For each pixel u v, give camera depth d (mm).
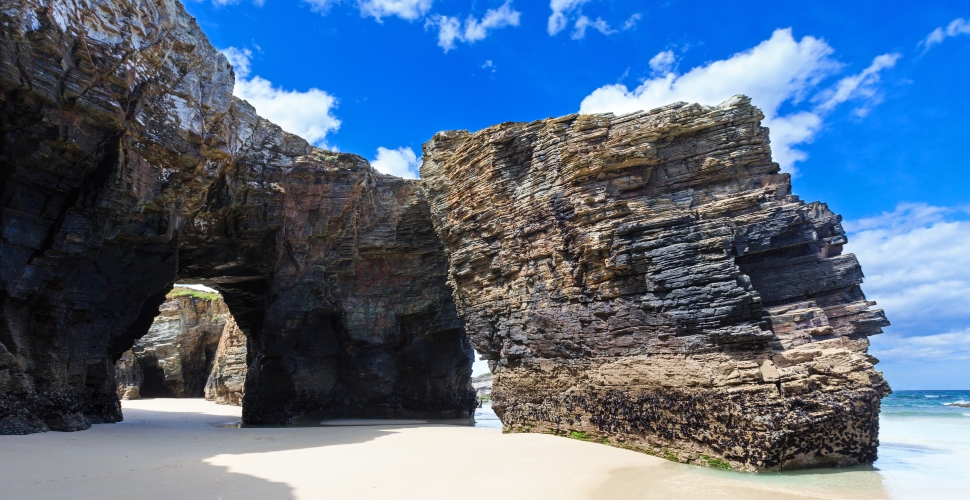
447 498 11461
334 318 35219
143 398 59656
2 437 16875
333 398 35625
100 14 18922
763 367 15188
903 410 53375
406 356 37719
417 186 36000
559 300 20969
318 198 32281
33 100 17266
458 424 35781
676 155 19672
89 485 11367
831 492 12227
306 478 12922
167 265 26750
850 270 17234
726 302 16156
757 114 19094
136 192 21062
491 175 24156
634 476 13945
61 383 20922
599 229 19188
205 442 19484
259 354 33906
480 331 24750
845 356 15188
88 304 22469
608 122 20719
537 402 21578
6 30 16047
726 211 18312
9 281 18609
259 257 32375
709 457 15289
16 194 18688
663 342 17297
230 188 29234
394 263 36312
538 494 12062
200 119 23359
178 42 22250
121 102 19859
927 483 13195
